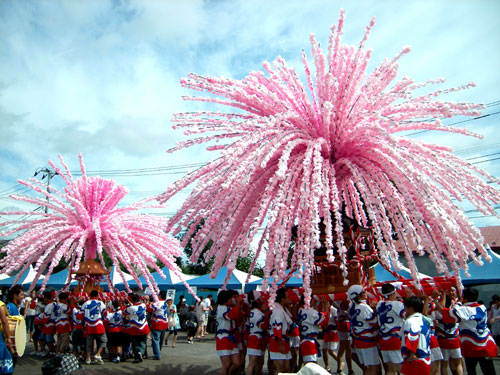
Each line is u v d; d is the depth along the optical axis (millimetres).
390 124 4363
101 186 10492
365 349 4609
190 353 10008
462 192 4160
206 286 16859
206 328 17531
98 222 9797
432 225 4117
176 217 4422
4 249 9242
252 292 5859
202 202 4316
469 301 5297
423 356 4055
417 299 4301
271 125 4219
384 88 4738
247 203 4473
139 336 8414
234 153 4004
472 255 4195
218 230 4285
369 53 4500
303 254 3883
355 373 6488
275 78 5062
